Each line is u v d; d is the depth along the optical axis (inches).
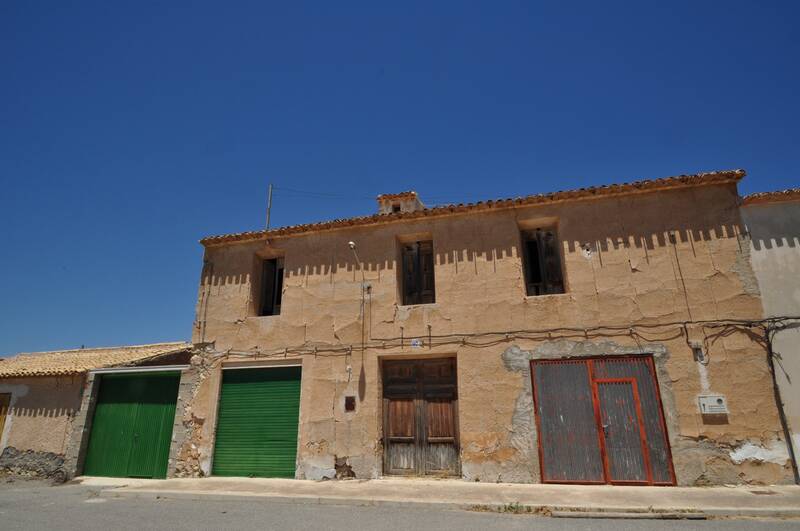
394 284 500.4
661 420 406.3
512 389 438.9
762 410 390.3
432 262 523.5
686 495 353.7
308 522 312.2
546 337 445.1
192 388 526.9
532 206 484.4
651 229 449.4
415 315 483.5
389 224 521.7
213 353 531.5
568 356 435.5
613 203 465.1
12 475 570.3
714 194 444.8
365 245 522.6
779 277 414.9
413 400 475.5
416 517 322.7
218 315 544.4
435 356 480.4
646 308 430.9
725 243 430.9
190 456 503.2
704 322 416.8
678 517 310.8
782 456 379.2
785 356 398.0
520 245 479.8
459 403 447.5
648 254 443.2
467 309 471.2
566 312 446.6
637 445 405.4
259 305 561.0
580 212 470.9
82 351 757.9
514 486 401.1
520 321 454.9
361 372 481.4
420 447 460.4
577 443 415.5
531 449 421.4
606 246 454.9
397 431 470.0
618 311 436.1
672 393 408.2
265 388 511.2
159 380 565.3
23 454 581.3
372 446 457.1
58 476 535.5
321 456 467.5
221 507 367.9
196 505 378.9
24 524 322.0
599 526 293.9
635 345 425.1
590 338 435.5
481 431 435.2
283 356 509.7
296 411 494.3
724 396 398.3
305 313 517.7
